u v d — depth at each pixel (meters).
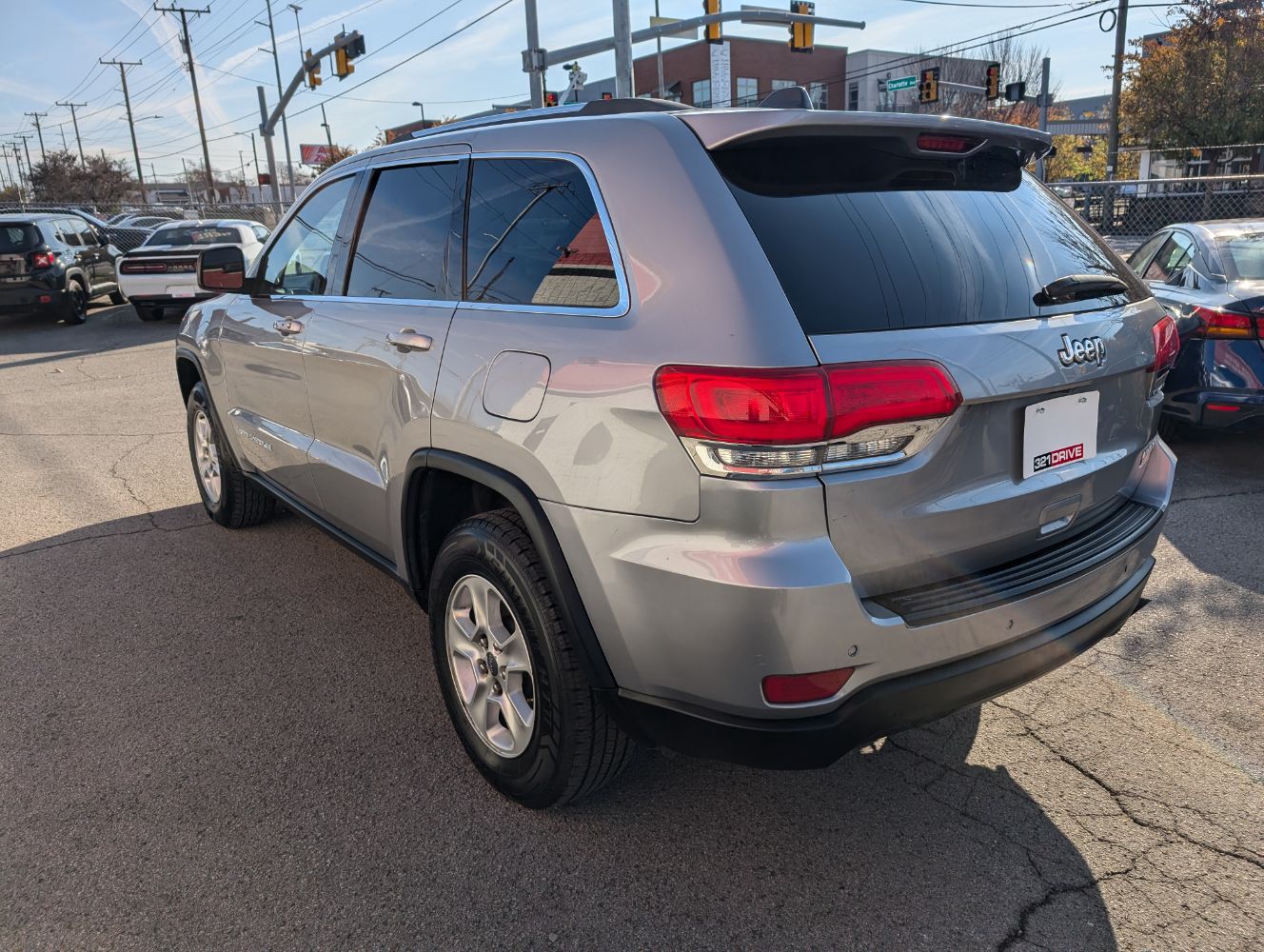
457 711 2.77
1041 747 2.93
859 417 1.88
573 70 28.12
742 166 2.15
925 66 49.12
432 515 2.90
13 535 4.91
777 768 2.07
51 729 3.04
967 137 2.40
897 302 2.04
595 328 2.20
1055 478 2.28
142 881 2.35
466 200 2.80
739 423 1.87
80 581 4.28
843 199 2.18
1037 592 2.18
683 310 2.02
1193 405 5.59
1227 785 2.72
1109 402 2.44
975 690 2.14
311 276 3.63
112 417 7.98
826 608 1.89
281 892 2.31
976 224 2.34
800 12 20.62
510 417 2.34
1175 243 6.71
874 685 2.02
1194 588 4.06
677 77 51.38
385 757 2.89
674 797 2.69
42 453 6.69
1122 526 2.50
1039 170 13.30
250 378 4.04
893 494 1.97
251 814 2.61
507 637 2.55
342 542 3.60
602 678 2.24
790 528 1.89
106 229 18.95
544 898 2.29
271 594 4.11
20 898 2.29
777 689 1.95
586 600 2.21
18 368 10.89
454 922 2.21
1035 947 2.14
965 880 2.35
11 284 13.88
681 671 2.05
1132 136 33.56
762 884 2.34
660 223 2.14
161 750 2.92
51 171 61.09
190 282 14.43
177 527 5.00
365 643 3.65
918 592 2.07
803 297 1.96
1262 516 4.92
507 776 2.59
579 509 2.16
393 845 2.48
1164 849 2.46
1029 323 2.21
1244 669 3.38
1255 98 29.81
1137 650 3.54
